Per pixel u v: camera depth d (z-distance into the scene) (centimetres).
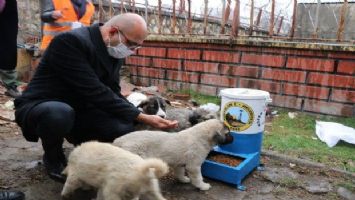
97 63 320
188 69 702
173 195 321
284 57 588
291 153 429
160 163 231
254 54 616
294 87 587
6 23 301
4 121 497
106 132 343
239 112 358
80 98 328
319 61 559
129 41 319
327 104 562
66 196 274
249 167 359
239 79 641
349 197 334
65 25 544
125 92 620
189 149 315
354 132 480
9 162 369
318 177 371
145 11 793
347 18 894
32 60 777
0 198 274
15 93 610
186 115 426
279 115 582
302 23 910
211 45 662
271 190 341
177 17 869
